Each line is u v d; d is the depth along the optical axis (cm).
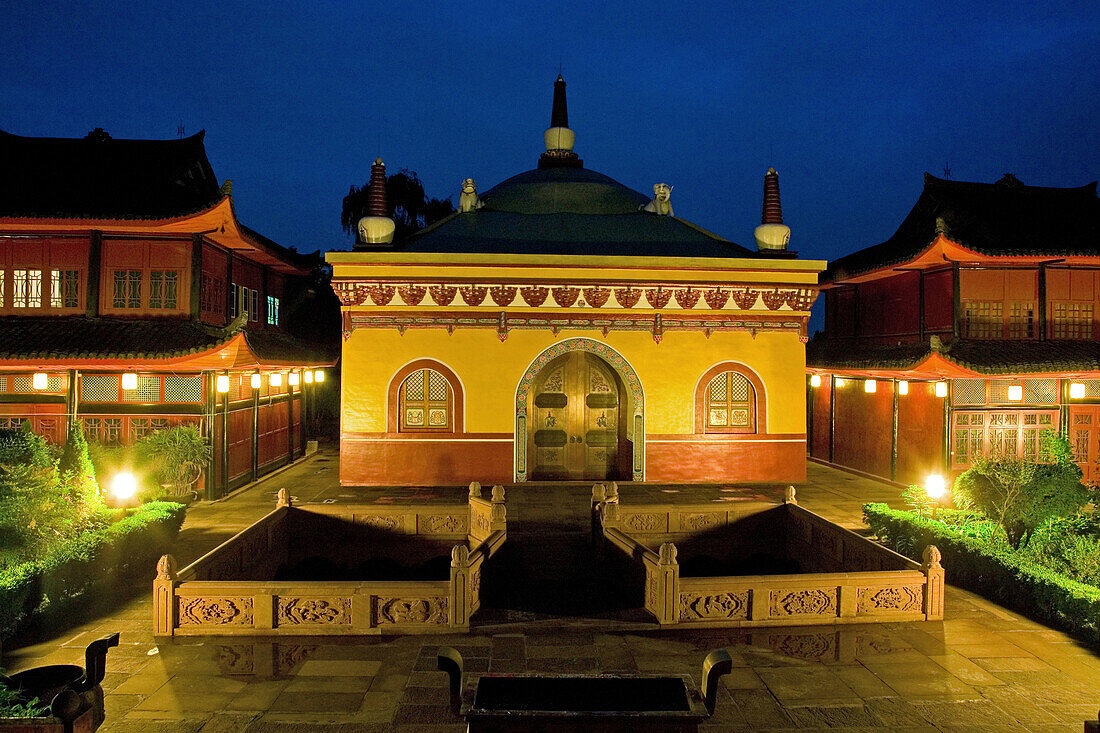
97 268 1764
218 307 1956
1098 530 1194
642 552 1070
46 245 1770
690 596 997
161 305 1781
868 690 798
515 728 480
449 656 523
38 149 1977
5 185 1791
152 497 1578
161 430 1680
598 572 1269
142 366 1631
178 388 1769
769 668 858
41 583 964
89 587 1070
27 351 1591
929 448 1942
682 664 872
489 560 1149
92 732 605
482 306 1900
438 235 2056
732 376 1975
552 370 2017
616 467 2030
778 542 1524
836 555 1290
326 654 895
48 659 879
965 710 752
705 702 515
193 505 1717
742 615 1005
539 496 1759
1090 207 2291
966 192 2336
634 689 530
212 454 1762
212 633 957
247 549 1216
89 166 1934
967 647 927
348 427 1886
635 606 1082
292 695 779
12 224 1678
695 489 1880
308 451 2708
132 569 1202
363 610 966
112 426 1755
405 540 1462
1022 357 1848
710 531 1502
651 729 482
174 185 1912
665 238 2105
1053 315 2002
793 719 729
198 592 958
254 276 2297
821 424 2575
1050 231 2127
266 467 2203
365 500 1719
